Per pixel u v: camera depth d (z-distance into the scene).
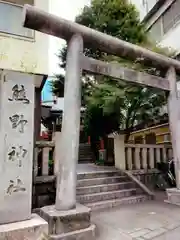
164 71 6.45
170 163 7.76
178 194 5.83
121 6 10.19
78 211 3.76
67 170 3.97
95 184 6.54
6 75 3.50
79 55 4.43
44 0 8.47
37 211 4.73
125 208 5.57
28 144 3.53
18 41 7.85
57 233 3.46
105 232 3.91
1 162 3.29
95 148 13.23
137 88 8.09
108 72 4.96
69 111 4.17
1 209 3.19
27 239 3.07
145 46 9.50
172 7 11.32
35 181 5.17
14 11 7.95
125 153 7.75
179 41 10.67
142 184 6.96
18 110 3.51
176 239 3.56
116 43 5.11
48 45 8.29
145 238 3.62
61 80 11.67
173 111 6.20
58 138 5.66
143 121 10.93
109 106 8.63
